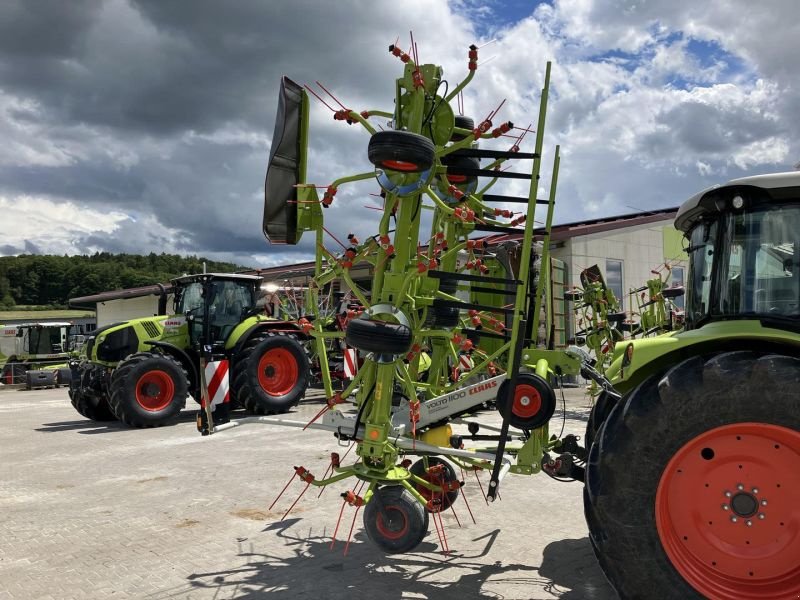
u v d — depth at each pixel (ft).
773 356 7.65
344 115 11.18
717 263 8.96
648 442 7.77
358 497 11.01
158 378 29.73
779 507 7.63
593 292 30.27
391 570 11.10
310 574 10.96
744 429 7.59
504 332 14.85
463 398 11.54
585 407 33.06
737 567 7.70
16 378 69.97
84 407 32.60
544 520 13.89
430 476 12.27
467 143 11.01
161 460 21.27
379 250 11.36
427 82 11.25
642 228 50.96
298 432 26.78
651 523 7.73
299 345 33.22
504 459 11.58
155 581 10.75
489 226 12.14
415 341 11.32
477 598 9.87
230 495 16.40
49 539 13.14
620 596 7.91
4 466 21.08
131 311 86.33
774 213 8.64
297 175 12.15
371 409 11.39
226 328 32.78
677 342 8.38
